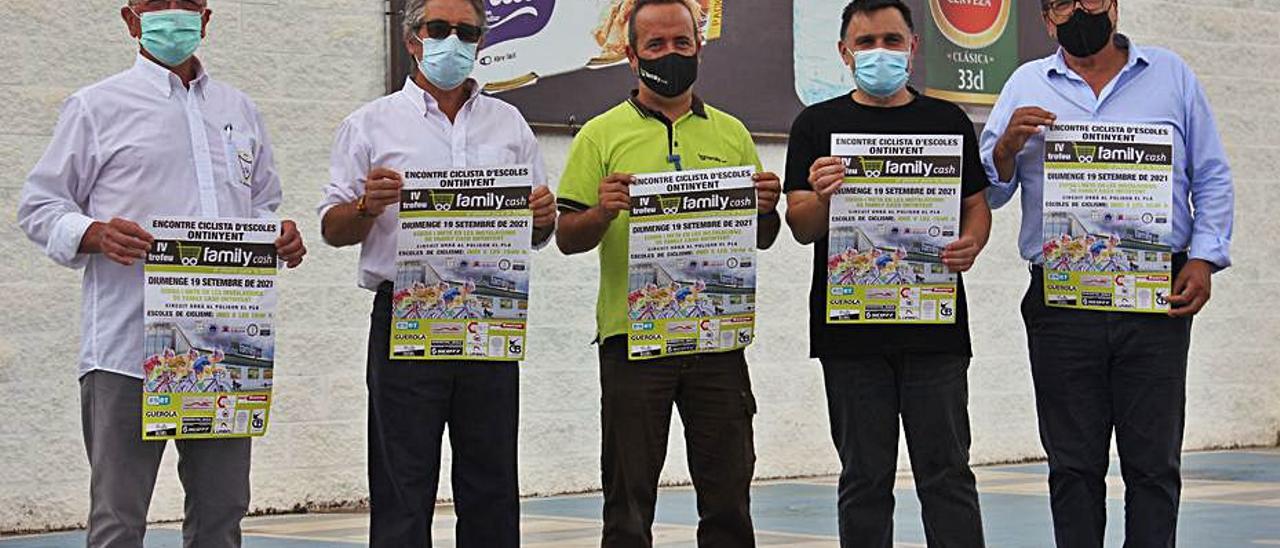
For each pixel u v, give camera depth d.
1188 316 6.43
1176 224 6.49
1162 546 6.41
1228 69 13.52
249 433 5.75
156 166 5.72
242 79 10.16
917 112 6.35
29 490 9.70
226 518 5.82
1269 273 13.80
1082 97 6.47
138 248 5.54
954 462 6.26
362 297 10.61
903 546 8.55
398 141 6.15
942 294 6.24
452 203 6.06
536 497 11.09
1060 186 6.39
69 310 9.80
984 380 12.68
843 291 6.23
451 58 6.07
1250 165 13.65
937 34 12.24
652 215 6.20
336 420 10.53
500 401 6.16
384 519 6.14
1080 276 6.37
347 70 10.48
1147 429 6.39
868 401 6.26
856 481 6.28
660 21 6.22
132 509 5.71
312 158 10.38
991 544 8.63
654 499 6.34
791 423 11.98
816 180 6.16
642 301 6.21
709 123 6.44
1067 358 6.41
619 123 6.36
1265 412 13.84
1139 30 13.10
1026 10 12.61
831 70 11.90
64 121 5.70
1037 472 12.14
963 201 6.39
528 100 10.85
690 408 6.36
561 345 11.20
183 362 5.66
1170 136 6.39
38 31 9.65
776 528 9.34
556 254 11.18
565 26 10.97
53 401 9.76
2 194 9.57
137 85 5.76
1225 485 11.19
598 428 11.36
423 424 6.09
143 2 5.73
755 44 11.59
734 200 6.21
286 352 10.36
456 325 6.07
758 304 11.84
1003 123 6.61
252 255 5.73
